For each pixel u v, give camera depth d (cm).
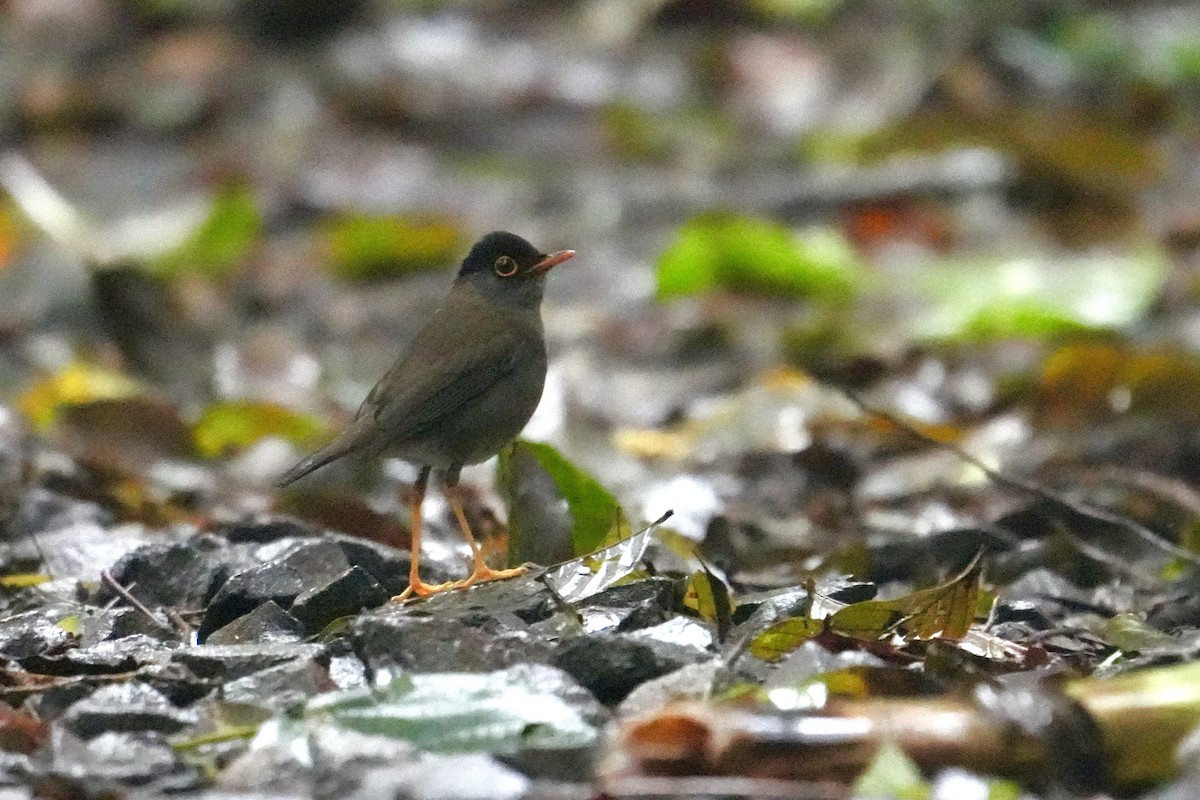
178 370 1789
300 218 2545
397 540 1105
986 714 660
